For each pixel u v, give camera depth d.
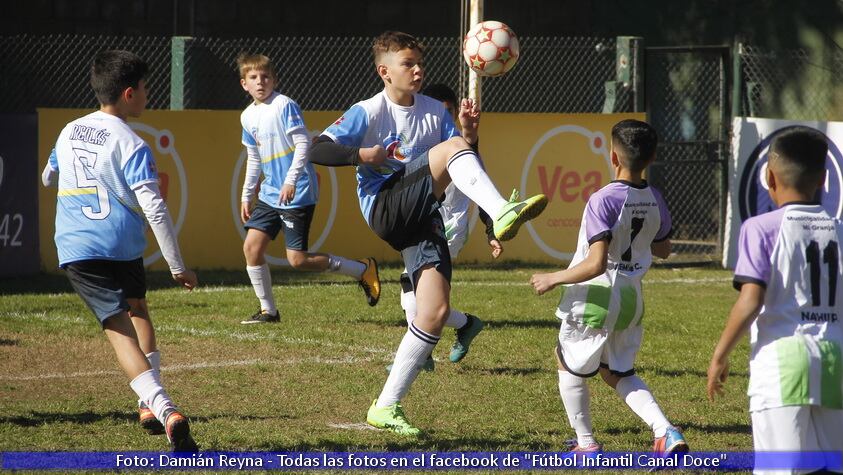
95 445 16.05
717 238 46.66
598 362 15.44
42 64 52.31
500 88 53.66
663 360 24.14
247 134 27.78
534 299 33.16
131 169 15.27
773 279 11.98
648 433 17.55
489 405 19.28
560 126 42.47
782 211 12.15
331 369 22.20
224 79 53.03
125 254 15.66
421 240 16.80
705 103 52.28
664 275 40.97
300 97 54.00
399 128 18.23
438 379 21.47
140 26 53.56
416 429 16.52
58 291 34.03
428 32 55.97
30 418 17.73
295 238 26.98
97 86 15.73
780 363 11.78
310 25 54.81
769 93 50.34
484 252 42.53
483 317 29.69
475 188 16.02
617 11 56.09
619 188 15.18
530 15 55.78
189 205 39.50
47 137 37.78
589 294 15.16
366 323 28.27
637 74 43.34
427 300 16.47
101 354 23.59
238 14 54.44
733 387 21.38
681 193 50.06
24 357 23.09
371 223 17.44
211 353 23.86
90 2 52.97
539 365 23.12
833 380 11.76
